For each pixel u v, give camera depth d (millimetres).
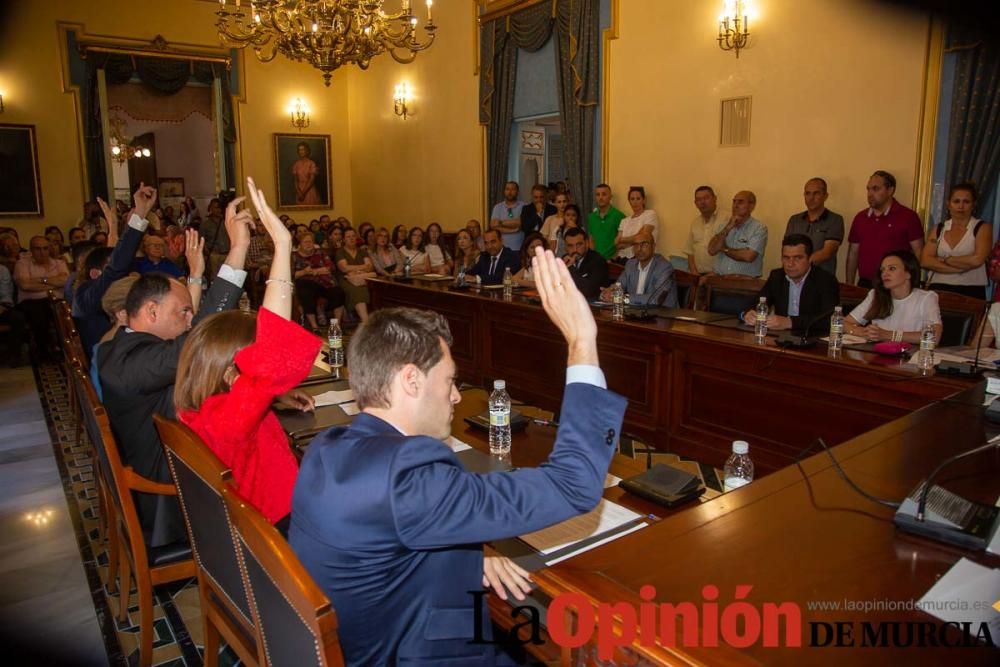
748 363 3215
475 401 2721
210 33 9922
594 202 6988
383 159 10344
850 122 5023
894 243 4609
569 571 1111
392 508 1060
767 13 5398
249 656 1549
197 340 1788
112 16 9312
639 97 6414
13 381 5613
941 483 1451
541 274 1163
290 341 1669
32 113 9000
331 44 5211
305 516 1151
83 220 8836
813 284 3721
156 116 10172
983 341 3117
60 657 2191
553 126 8406
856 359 2871
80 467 3758
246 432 1705
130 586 2557
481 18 8031
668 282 4719
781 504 1358
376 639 1168
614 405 1126
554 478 1092
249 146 10391
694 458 3531
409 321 1226
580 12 6777
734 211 5375
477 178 8547
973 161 4492
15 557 2809
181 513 2156
